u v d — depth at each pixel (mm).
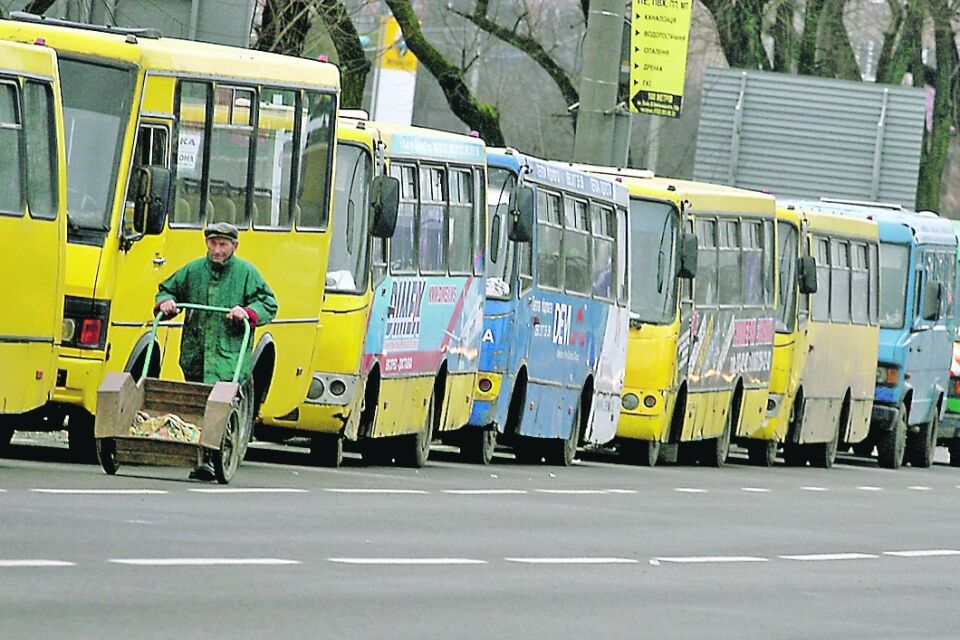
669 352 64250
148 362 37875
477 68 140375
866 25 131750
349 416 47781
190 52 42156
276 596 24438
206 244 39875
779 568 33344
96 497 33719
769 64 117812
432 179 52188
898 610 28609
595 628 24250
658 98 71625
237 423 38812
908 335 80375
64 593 23078
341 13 80000
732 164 103688
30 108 38188
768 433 72438
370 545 30969
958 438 87125
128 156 40438
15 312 37812
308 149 46188
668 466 65625
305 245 46062
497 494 43969
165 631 21188
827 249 75875
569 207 60219
